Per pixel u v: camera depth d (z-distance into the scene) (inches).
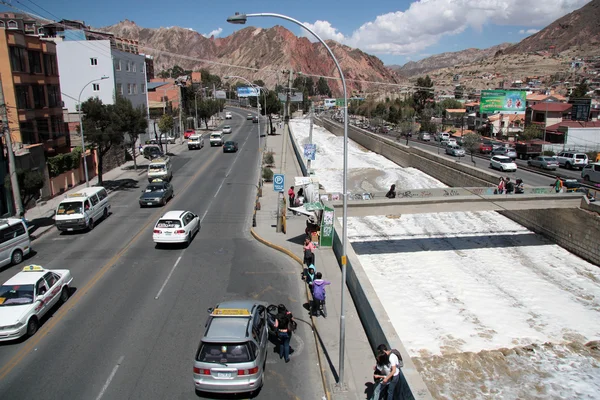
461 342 778.2
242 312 494.3
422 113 4552.2
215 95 4633.4
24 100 1441.9
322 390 487.2
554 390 652.7
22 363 535.2
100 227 1139.9
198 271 839.1
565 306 917.2
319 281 646.5
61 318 650.8
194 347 570.9
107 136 1561.3
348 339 588.4
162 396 473.4
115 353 556.1
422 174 2174.0
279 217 1082.7
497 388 653.3
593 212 1134.4
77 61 2380.7
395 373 431.5
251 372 450.3
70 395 475.2
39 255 938.1
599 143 2652.6
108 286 769.6
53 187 1504.7
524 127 3228.3
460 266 1112.2
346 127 505.0
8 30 1358.3
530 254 1189.1
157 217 1223.5
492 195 1149.1
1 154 1228.5
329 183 2060.8
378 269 1095.0
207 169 1953.7
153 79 4397.1
